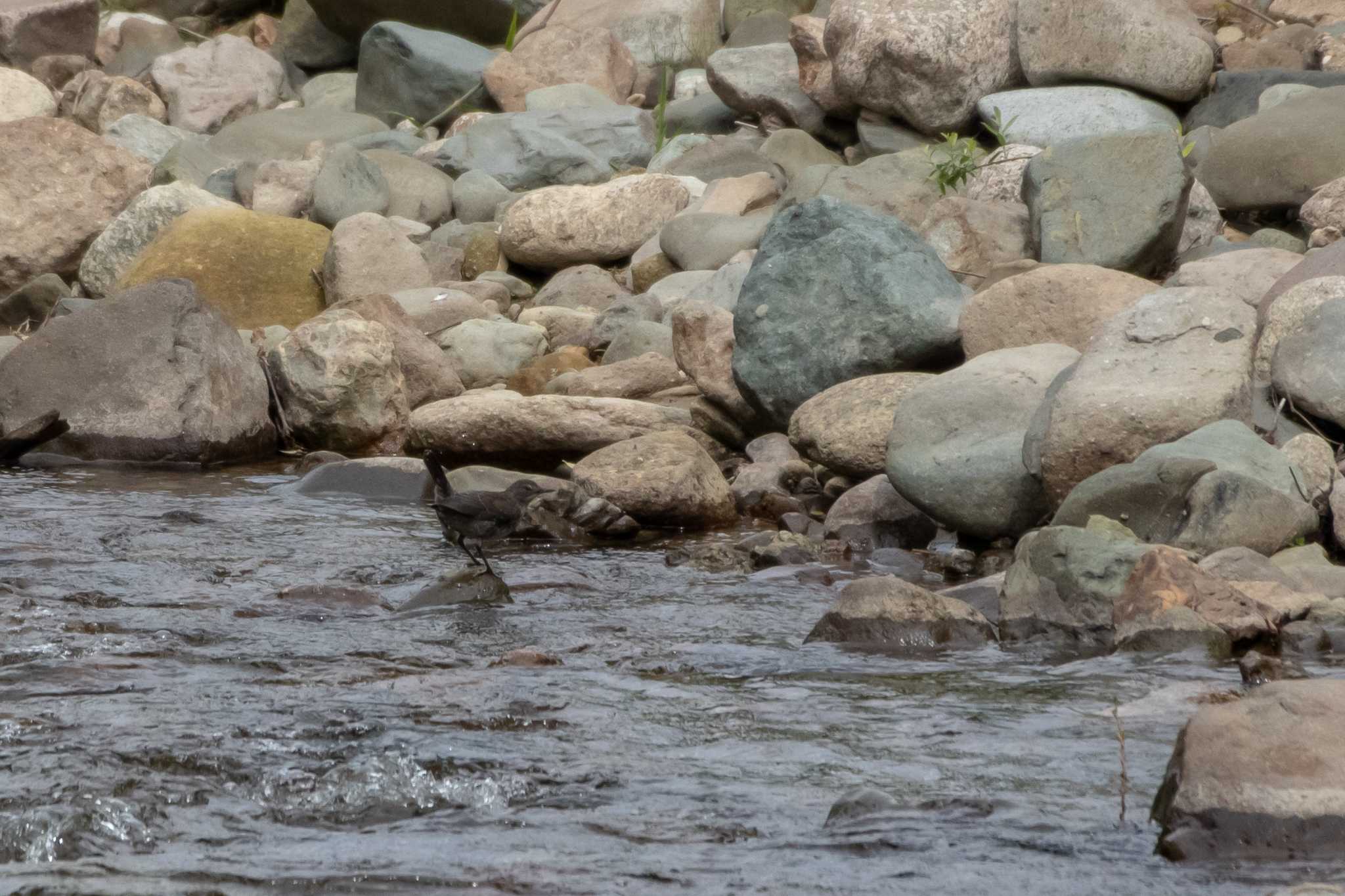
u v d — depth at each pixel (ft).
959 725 68.39
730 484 130.11
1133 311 109.91
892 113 201.36
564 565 107.45
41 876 51.16
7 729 66.59
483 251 196.85
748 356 136.98
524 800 59.21
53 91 268.82
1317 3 216.95
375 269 182.29
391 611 93.56
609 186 195.31
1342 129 164.04
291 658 81.00
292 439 157.17
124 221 195.42
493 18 270.46
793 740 66.44
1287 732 53.42
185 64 260.42
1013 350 117.60
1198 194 159.12
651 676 77.51
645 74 259.19
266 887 50.14
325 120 240.53
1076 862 51.80
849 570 105.09
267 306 183.42
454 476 128.47
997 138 193.77
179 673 77.20
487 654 82.79
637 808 58.13
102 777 60.70
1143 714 69.36
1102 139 152.35
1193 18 198.49
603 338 165.68
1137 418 101.19
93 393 151.53
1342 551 97.71
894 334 130.31
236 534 116.78
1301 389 110.22
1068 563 86.07
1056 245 149.18
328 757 63.57
